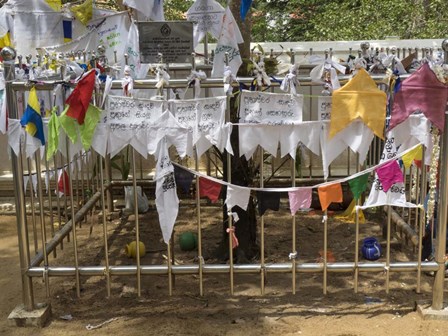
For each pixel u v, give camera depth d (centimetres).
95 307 407
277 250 518
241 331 366
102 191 399
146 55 473
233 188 373
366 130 359
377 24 1016
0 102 418
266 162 570
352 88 351
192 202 669
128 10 591
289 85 357
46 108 491
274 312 392
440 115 349
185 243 524
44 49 533
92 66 458
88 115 357
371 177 570
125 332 367
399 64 374
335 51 676
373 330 364
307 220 613
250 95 357
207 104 358
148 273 388
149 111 361
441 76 344
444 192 367
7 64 363
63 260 506
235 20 482
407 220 528
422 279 446
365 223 595
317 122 360
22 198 379
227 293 426
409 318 381
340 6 1241
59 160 605
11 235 605
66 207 550
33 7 582
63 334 367
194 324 376
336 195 373
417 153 379
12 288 454
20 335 368
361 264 384
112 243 557
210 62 589
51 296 427
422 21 1042
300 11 1634
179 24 468
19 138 370
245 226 474
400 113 352
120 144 363
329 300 411
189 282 449
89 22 585
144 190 700
